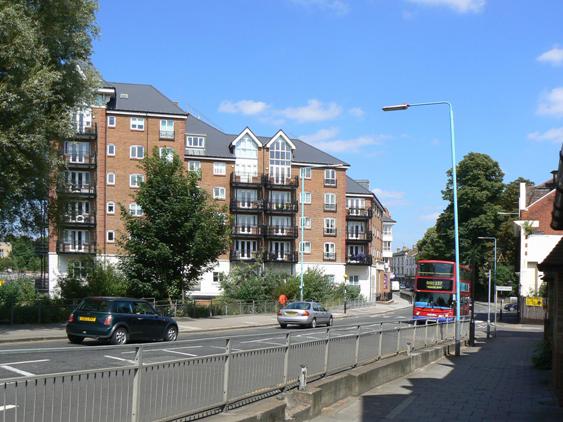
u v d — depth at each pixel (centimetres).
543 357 1802
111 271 3328
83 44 2583
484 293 9100
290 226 6994
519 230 5094
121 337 1931
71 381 532
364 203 7912
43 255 6022
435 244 8000
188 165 6575
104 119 5888
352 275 7750
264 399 883
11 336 2131
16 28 2127
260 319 3891
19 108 2139
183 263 3488
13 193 2292
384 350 1514
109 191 5878
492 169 7631
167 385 664
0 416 468
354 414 1012
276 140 6894
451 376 1583
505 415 1061
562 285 1260
